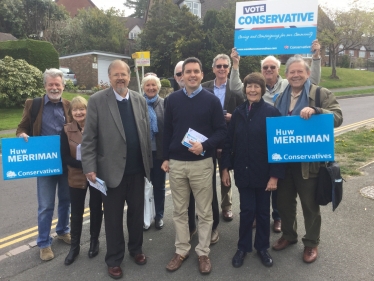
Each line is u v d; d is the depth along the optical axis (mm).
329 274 2936
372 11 25500
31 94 14250
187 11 23484
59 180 3607
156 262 3291
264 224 3191
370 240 3439
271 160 2975
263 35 3701
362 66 43062
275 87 3906
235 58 3863
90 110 3025
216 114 3154
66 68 23703
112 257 3098
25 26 33125
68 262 3285
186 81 3072
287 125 2908
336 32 26172
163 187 4090
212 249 3490
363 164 5734
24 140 3232
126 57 26000
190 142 3037
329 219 3904
